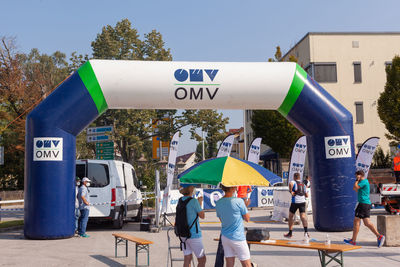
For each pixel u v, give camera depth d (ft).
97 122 107.55
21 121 107.65
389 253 28.68
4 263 26.48
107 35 108.58
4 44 104.06
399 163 58.18
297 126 42.63
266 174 21.11
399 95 79.10
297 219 47.88
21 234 41.14
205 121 103.04
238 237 18.94
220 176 19.72
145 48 114.42
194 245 20.08
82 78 38.50
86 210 38.63
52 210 36.73
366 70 105.60
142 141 106.63
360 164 49.93
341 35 105.60
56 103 37.76
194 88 39.34
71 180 38.14
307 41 106.32
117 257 28.48
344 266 24.59
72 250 31.32
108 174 43.65
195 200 20.42
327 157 40.63
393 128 81.10
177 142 53.78
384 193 54.08
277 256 27.86
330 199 40.22
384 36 106.52
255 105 40.91
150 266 25.36
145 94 39.17
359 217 31.19
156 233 41.39
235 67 40.37
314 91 40.60
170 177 53.57
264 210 68.39
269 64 40.91
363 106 104.83
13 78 105.19
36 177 36.99
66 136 38.01
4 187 115.24
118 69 38.96
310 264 25.26
